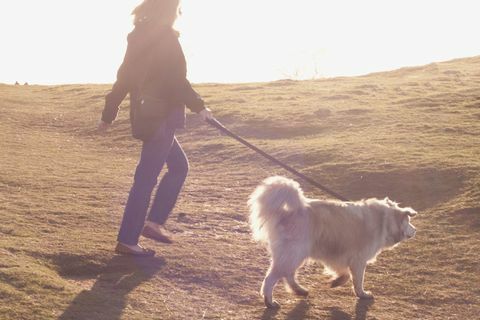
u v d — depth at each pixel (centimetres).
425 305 709
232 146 1364
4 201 938
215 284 723
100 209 929
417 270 778
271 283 677
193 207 966
